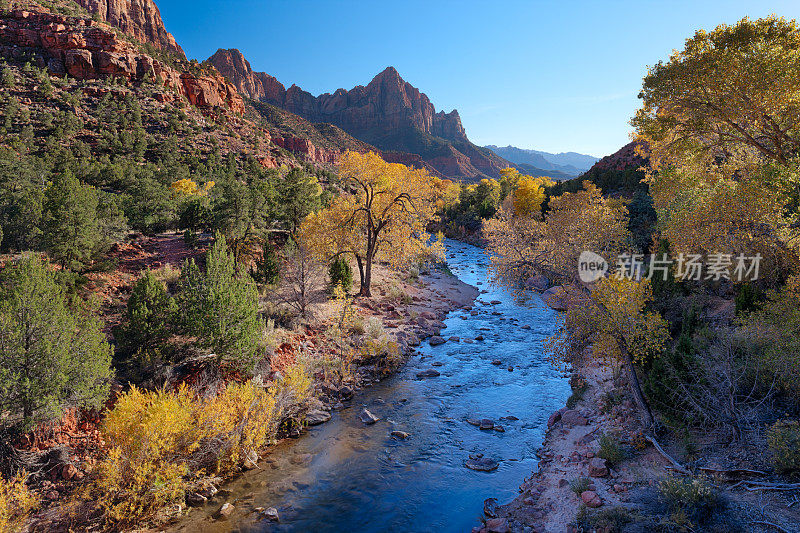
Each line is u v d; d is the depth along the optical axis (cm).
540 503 981
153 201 3534
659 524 741
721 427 1006
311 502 1042
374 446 1313
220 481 1123
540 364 2023
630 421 1230
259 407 1303
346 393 1675
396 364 1986
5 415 1033
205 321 1432
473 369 1969
